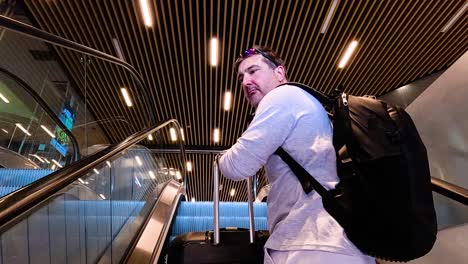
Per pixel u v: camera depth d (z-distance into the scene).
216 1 5.63
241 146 1.06
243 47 6.62
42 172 4.25
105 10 5.75
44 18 5.80
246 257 1.64
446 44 6.43
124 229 2.97
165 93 8.24
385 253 0.85
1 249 1.25
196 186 14.01
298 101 1.08
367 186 0.86
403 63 7.09
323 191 0.94
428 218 0.82
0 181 4.04
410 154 0.85
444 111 2.25
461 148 2.05
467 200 1.29
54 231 1.71
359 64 7.14
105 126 9.43
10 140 5.85
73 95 7.84
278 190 1.05
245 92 1.34
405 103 7.66
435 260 1.80
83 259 2.08
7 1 5.27
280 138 1.03
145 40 6.47
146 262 2.61
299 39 6.47
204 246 1.65
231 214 4.47
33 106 6.26
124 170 3.39
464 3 5.36
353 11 5.72
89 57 6.76
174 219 4.02
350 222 0.88
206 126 9.78
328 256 0.86
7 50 6.12
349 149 0.91
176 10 5.69
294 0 5.60
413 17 5.77
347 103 0.99
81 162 1.92
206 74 7.36
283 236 0.94
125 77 7.61
